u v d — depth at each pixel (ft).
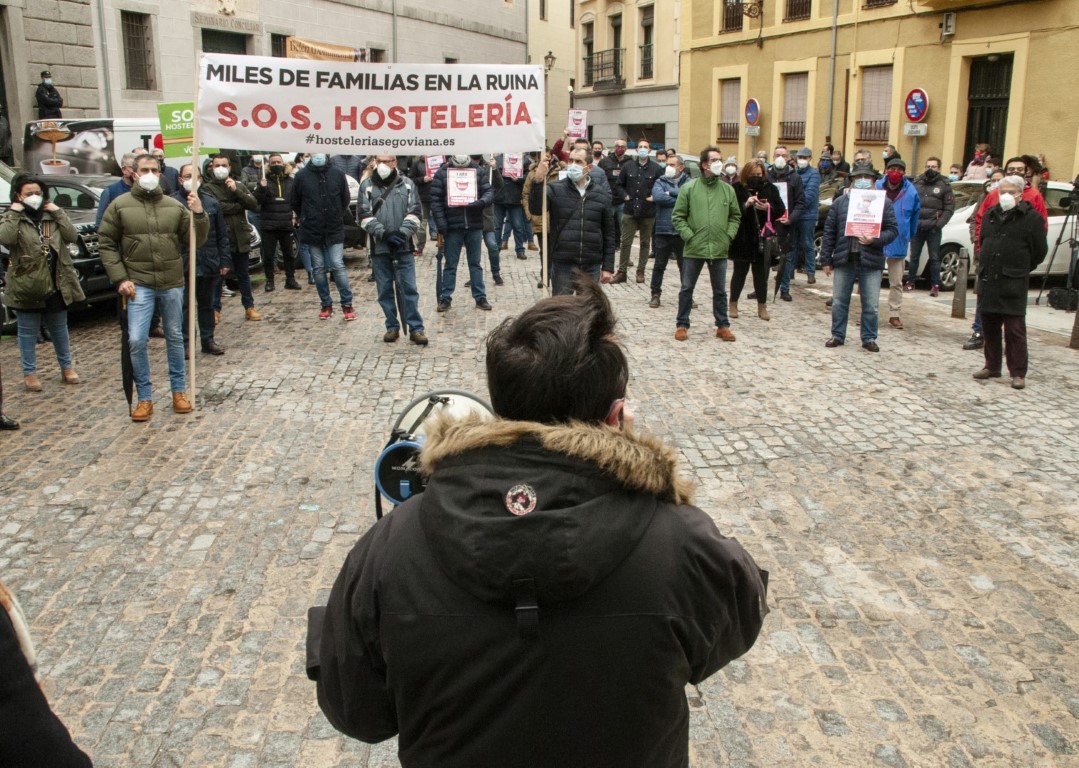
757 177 34.09
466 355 29.14
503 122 24.72
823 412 23.26
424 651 4.79
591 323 5.30
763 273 34.83
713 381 26.25
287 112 23.68
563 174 30.04
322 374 26.89
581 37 127.44
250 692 11.70
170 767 10.32
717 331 31.71
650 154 45.29
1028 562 15.16
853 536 16.15
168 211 22.36
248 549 15.69
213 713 11.28
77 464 19.66
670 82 110.22
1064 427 22.04
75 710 11.31
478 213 35.47
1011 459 19.86
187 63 77.15
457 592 4.76
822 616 13.48
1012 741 10.73
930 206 41.11
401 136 24.41
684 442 21.01
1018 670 12.14
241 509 17.34
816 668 12.21
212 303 29.07
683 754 5.15
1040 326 35.04
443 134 24.61
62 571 14.89
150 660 12.40
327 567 15.05
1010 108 65.46
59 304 25.31
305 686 11.84
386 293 30.50
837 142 79.61
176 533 16.31
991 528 16.43
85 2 68.33
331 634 5.22
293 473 19.13
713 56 91.66
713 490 18.21
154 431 21.86
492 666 4.70
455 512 4.72
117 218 21.86
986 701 11.48
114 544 15.88
